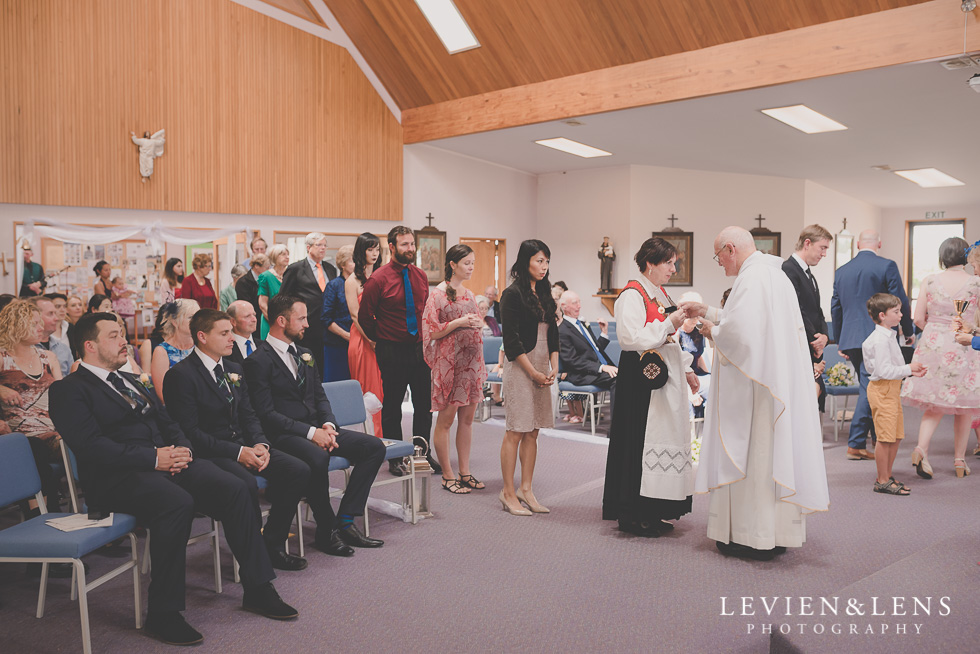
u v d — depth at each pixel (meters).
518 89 8.95
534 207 12.65
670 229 11.69
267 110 8.98
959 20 5.84
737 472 3.72
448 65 9.28
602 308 11.96
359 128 9.92
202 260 8.23
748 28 6.93
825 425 7.54
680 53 7.48
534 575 3.62
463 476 5.21
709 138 9.39
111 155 7.70
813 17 6.54
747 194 12.05
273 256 6.61
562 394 7.58
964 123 8.27
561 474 5.64
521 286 4.52
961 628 2.65
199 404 3.70
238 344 4.61
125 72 7.77
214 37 8.46
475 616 3.17
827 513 4.59
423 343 5.10
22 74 7.05
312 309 6.29
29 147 7.12
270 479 3.75
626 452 4.18
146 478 3.13
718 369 3.83
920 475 5.45
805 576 3.58
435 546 4.05
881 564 3.74
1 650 2.89
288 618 3.16
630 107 7.93
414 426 5.36
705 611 3.19
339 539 3.98
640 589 3.44
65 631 3.06
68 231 7.44
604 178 11.81
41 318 4.09
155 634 3.02
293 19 9.17
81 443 3.16
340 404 4.61
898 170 11.38
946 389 5.30
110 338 3.30
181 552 3.03
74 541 2.81
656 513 4.14
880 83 6.77
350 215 9.88
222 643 2.95
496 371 7.75
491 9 8.27
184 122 8.26
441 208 11.02
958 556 3.45
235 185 8.72
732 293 3.73
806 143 9.51
